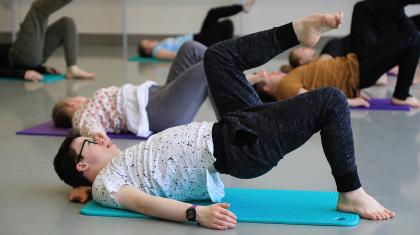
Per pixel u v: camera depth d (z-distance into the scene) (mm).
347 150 1972
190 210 1956
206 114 3795
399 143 3031
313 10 7188
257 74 2793
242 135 2023
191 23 7637
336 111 1971
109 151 2285
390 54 3789
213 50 2217
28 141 3152
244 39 2199
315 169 2619
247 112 2068
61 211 2146
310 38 2111
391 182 2410
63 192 2357
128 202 2047
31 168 2676
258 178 2492
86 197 2236
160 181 2070
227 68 2203
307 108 1982
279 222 1969
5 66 5320
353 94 3910
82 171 2238
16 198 2295
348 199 2016
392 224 1956
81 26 7859
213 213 1936
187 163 2049
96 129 3014
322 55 4875
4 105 4160
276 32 2162
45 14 5129
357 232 1892
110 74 5574
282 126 1998
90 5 7785
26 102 4258
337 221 1947
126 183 2084
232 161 2016
